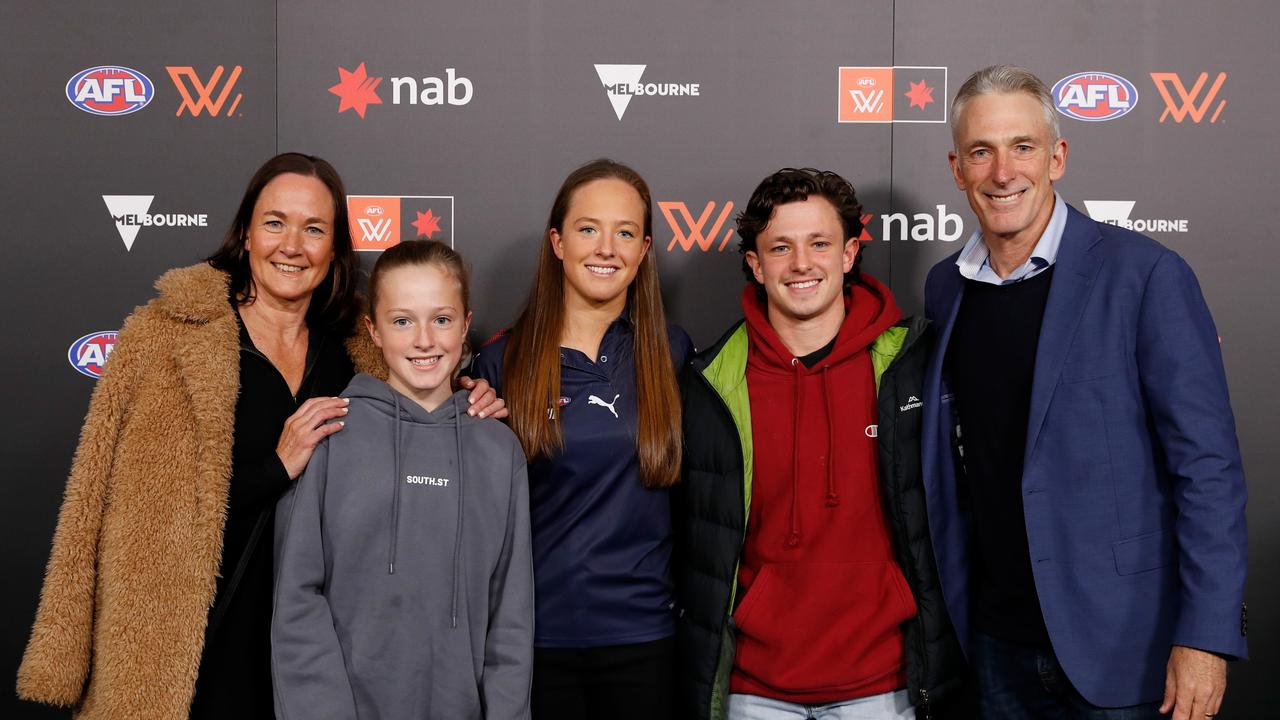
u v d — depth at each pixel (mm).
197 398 1549
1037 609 1564
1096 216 2277
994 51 2268
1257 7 2258
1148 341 1498
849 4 2264
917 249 2291
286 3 2221
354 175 2244
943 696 1667
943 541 1681
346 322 1810
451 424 1622
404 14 2236
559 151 2266
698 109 2268
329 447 1551
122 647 1490
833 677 1625
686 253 2291
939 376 1679
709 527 1728
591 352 1809
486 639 1582
